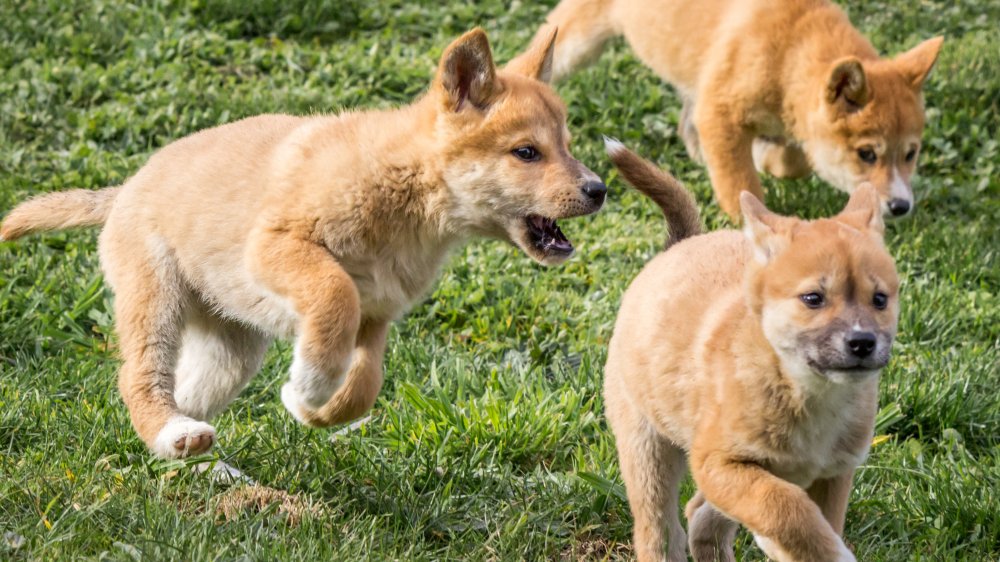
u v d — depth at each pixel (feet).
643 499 24.09
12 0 51.24
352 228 25.57
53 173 40.42
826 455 21.93
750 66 41.22
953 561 24.82
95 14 51.26
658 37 44.37
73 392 29.86
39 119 43.55
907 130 40.27
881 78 40.57
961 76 49.70
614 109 47.42
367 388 26.45
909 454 29.04
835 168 41.01
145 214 27.58
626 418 24.27
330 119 27.30
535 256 26.71
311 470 26.96
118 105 44.65
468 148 25.88
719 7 42.78
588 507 26.53
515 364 32.65
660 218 41.37
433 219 26.25
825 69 40.57
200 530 22.81
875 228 22.88
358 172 25.53
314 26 52.24
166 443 25.91
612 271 37.96
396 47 50.60
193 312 28.17
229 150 27.25
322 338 24.45
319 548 23.13
